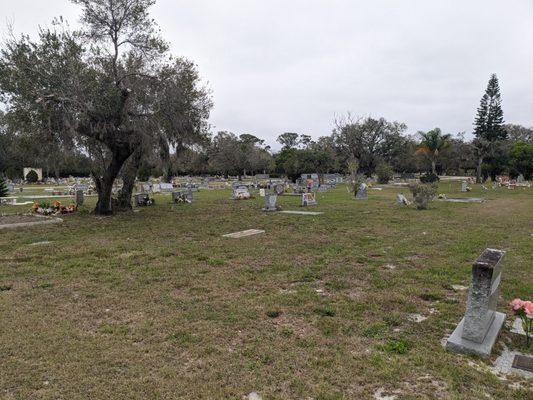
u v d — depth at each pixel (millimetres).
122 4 16312
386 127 68500
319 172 50469
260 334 4688
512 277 7191
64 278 7211
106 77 15852
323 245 10352
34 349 4262
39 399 3340
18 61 14227
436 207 21172
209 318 5203
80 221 15672
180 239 11430
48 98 14133
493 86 58438
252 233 12383
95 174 18672
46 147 16531
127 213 18734
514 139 78188
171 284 6816
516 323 5062
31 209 19281
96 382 3602
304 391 3467
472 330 4285
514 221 15242
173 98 16453
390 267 7996
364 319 5184
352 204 23203
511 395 3432
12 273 7562
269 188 37219
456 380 3662
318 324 4996
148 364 3953
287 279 7113
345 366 3912
